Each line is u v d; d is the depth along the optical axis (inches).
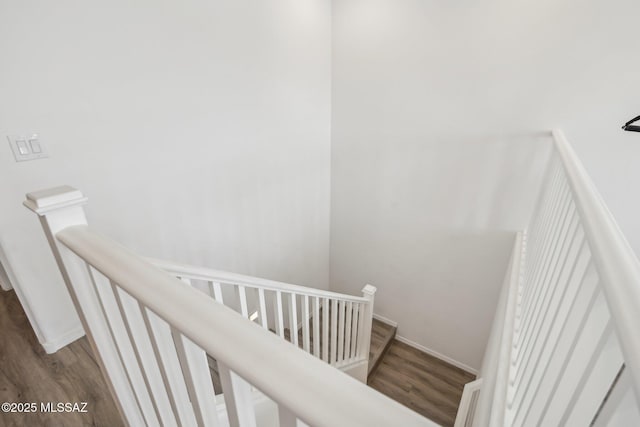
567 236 34.6
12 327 70.9
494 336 68.7
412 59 102.5
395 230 129.2
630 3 68.7
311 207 132.5
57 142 55.8
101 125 60.7
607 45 73.5
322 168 132.9
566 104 82.1
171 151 74.1
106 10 56.8
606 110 77.7
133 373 34.4
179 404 27.6
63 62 53.6
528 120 88.6
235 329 15.6
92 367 61.6
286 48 99.3
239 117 89.6
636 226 81.4
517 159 93.7
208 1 73.3
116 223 67.2
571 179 37.4
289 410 12.8
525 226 98.9
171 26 67.4
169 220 77.7
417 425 11.4
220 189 89.6
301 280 138.6
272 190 109.3
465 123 99.3
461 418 67.2
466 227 110.4
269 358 14.0
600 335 19.1
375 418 11.6
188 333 16.4
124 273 21.3
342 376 13.3
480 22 87.7
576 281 26.9
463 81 95.5
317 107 120.0
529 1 79.6
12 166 52.1
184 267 33.2
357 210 137.2
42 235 59.1
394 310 143.5
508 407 36.3
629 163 78.4
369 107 117.7
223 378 16.9
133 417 41.3
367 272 145.6
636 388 11.0
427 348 138.1
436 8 93.1
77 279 31.1
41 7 49.6
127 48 61.2
